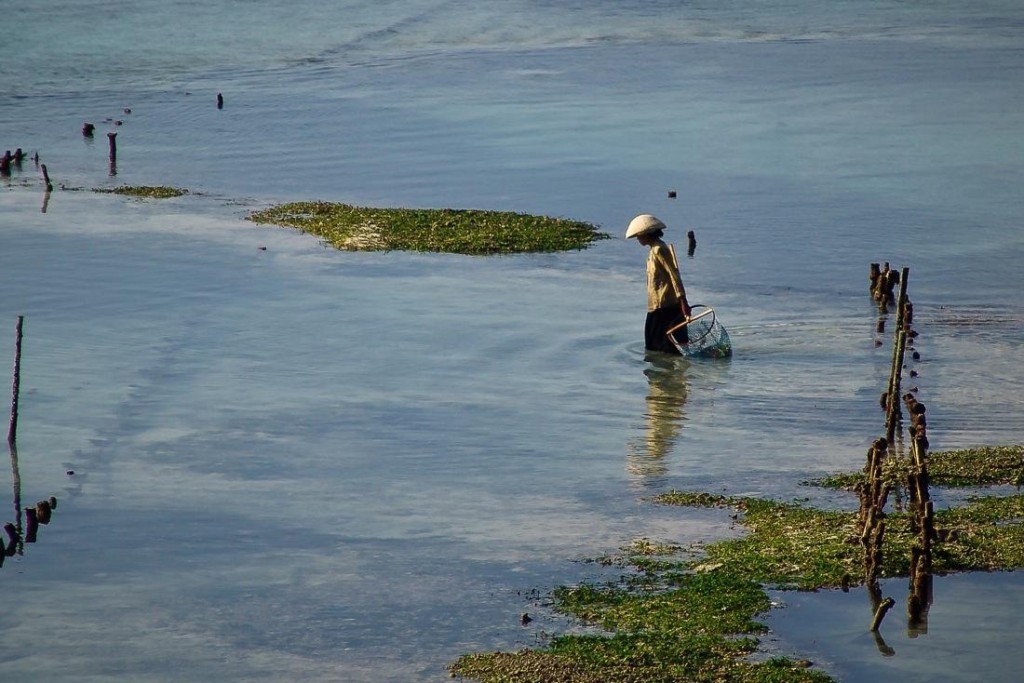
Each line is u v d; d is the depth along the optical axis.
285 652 31.59
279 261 77.44
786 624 31.88
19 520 40.75
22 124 132.88
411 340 62.28
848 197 96.56
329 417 51.34
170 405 52.72
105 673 30.67
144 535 39.41
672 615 32.50
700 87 153.88
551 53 183.38
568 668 29.83
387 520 40.41
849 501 41.03
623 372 57.62
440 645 31.72
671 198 96.69
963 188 99.38
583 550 37.38
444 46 191.00
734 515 40.09
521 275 74.88
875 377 56.25
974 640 30.94
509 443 48.28
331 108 140.38
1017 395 53.38
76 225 86.50
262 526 40.09
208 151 117.62
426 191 99.81
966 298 69.62
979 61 173.62
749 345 61.50
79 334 62.69
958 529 37.09
